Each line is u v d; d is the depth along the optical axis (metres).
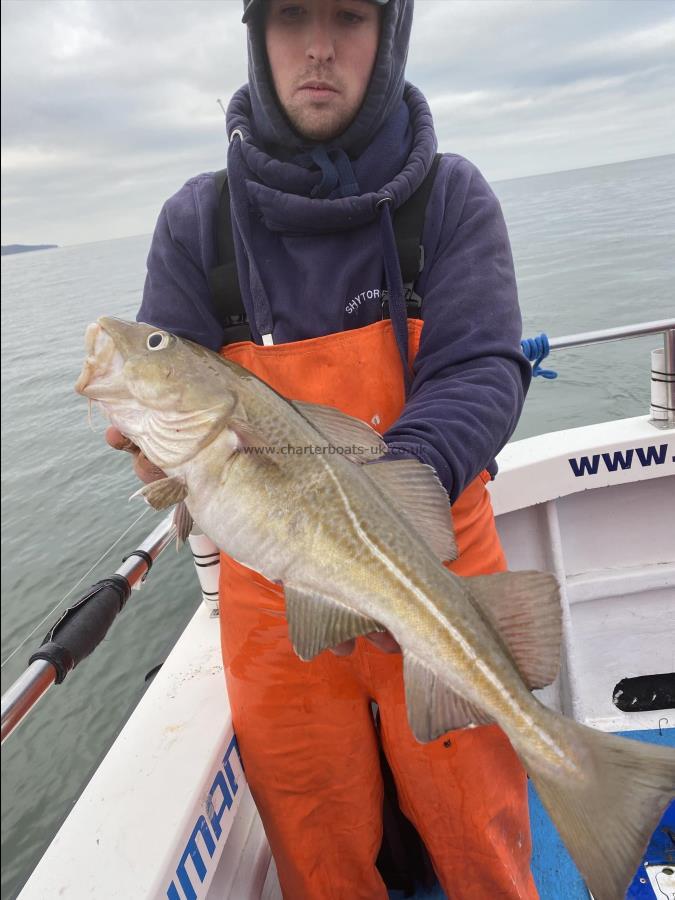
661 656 2.53
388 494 1.17
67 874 1.28
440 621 1.09
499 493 2.40
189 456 1.18
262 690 1.50
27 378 18.39
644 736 2.34
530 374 1.52
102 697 5.95
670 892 1.78
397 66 1.53
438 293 1.47
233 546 1.17
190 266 1.64
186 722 1.66
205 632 2.07
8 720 1.14
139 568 1.61
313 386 1.52
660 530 2.56
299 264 1.56
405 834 1.85
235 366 1.22
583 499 2.56
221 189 1.65
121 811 1.42
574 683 2.38
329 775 1.53
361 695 1.52
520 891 1.51
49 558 8.71
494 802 1.46
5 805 5.06
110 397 1.25
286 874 1.61
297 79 1.45
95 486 10.72
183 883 1.34
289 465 1.13
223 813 1.55
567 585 2.52
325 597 1.12
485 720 1.08
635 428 2.53
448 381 1.38
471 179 1.56
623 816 1.00
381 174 1.55
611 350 8.60
